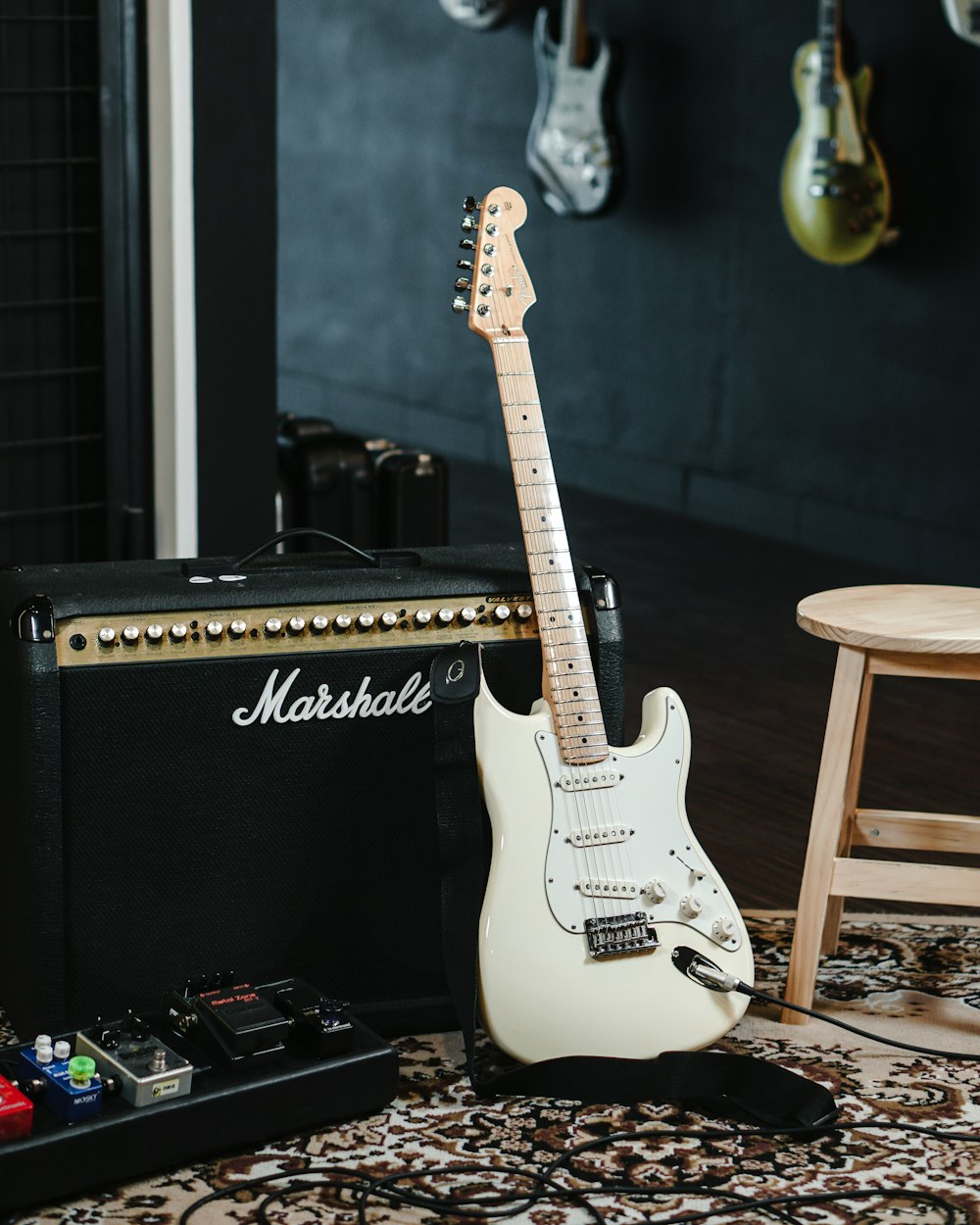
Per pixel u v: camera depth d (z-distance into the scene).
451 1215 1.88
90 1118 1.90
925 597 2.39
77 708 2.09
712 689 3.84
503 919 2.11
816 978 2.45
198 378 3.01
